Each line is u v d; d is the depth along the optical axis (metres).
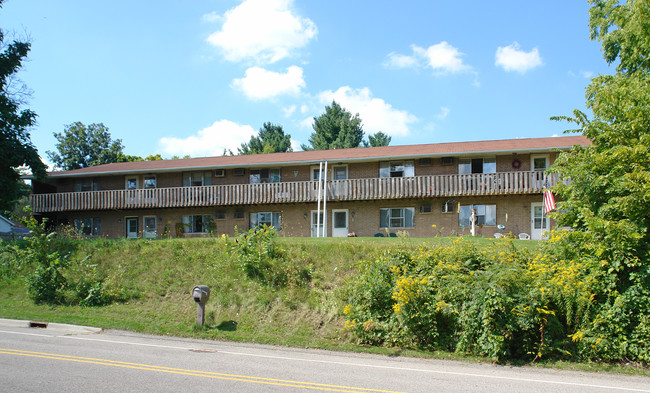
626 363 8.94
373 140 56.53
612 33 19.31
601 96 11.49
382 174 26.23
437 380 7.56
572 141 24.58
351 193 25.19
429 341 9.96
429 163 25.55
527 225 23.61
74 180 30.86
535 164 24.36
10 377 7.04
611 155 10.33
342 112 56.81
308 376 7.54
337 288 12.44
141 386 6.66
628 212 9.73
